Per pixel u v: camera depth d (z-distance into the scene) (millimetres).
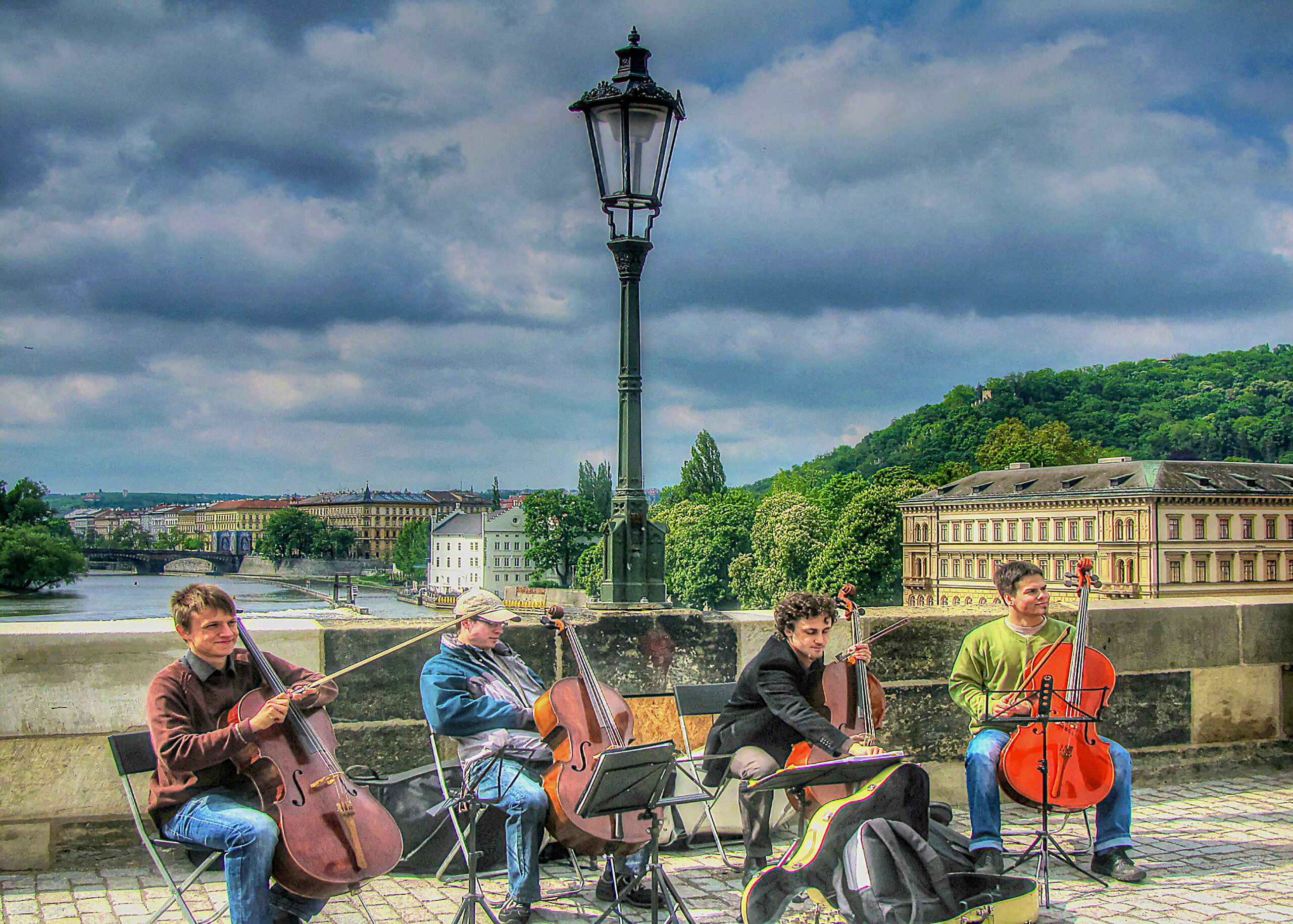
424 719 6570
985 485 100125
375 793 5934
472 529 187375
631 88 6805
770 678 5453
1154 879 5887
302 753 4609
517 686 5738
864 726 5531
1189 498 85938
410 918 5234
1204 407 193250
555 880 5934
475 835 4988
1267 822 7062
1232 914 5297
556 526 125250
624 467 7117
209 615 4629
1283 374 197125
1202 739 8352
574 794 5234
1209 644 8375
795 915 5211
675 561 118312
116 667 6055
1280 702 8633
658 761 4723
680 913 5328
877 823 4668
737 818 6602
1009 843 6637
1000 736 5930
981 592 97375
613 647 6859
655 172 6980
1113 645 8078
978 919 4754
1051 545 92188
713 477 153750
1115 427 194375
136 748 4836
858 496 105875
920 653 7582
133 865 5996
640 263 7066
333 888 4465
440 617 6746
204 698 4684
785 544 107438
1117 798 5883
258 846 4375
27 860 5879
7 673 5883
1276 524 88375
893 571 105125
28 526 173000
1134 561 86062
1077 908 5398
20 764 5891
